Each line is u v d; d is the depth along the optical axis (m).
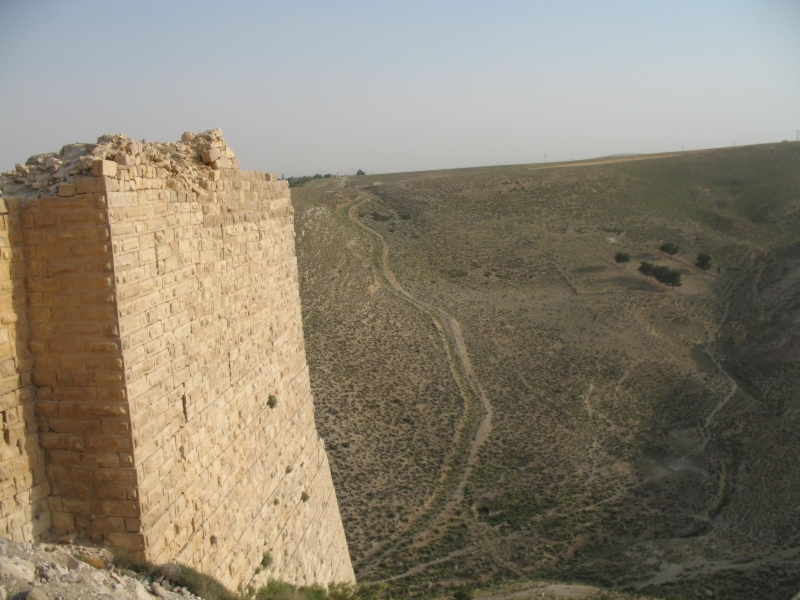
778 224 84.38
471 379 46.19
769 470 31.48
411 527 27.50
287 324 12.27
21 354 6.65
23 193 6.78
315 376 41.38
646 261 77.12
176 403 7.84
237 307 9.84
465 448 35.72
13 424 6.59
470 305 63.84
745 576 21.11
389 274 73.06
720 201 94.75
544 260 78.38
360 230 89.81
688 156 122.69
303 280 61.34
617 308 62.44
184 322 8.09
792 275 63.44
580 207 98.00
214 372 8.94
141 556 7.00
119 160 7.00
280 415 11.68
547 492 30.75
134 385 6.89
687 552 23.75
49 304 6.66
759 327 57.12
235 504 9.50
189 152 9.23
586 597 19.64
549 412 40.91
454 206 103.62
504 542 25.98
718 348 54.38
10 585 5.46
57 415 6.82
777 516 26.48
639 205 96.19
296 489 12.32
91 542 6.98
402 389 42.69
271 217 11.46
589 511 28.69
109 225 6.51
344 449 33.47
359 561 24.73
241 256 10.04
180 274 8.02
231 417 9.48
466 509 29.02
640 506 29.22
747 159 111.31
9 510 6.53
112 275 6.57
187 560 7.96
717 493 30.64
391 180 133.25
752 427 37.72
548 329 57.09
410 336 52.72
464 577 23.34
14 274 6.53
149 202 7.29
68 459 6.91
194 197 8.45
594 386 45.59
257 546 10.24
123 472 6.86
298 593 10.84
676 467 33.75
